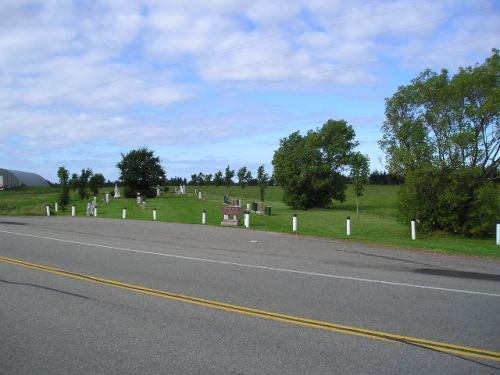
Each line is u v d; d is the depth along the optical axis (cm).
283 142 4956
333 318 737
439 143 2208
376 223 3089
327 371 523
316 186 4725
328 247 1728
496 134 2164
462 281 1077
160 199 6053
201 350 590
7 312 771
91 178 6191
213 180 10131
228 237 2059
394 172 2345
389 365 542
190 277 1084
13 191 8719
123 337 641
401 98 2269
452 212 2147
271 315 753
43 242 1806
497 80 2148
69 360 557
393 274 1159
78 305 817
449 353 583
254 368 532
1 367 538
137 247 1669
